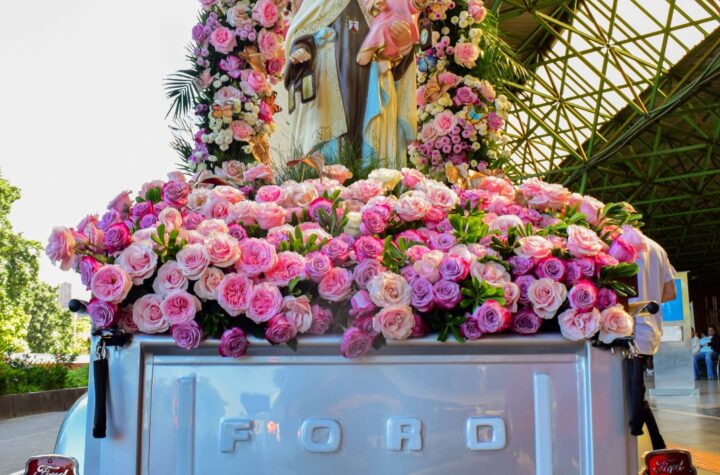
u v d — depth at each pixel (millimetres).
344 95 3318
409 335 1654
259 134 4180
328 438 1650
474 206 2373
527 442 1663
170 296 1648
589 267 1734
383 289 1647
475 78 4797
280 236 1970
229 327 1692
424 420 1654
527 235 1887
